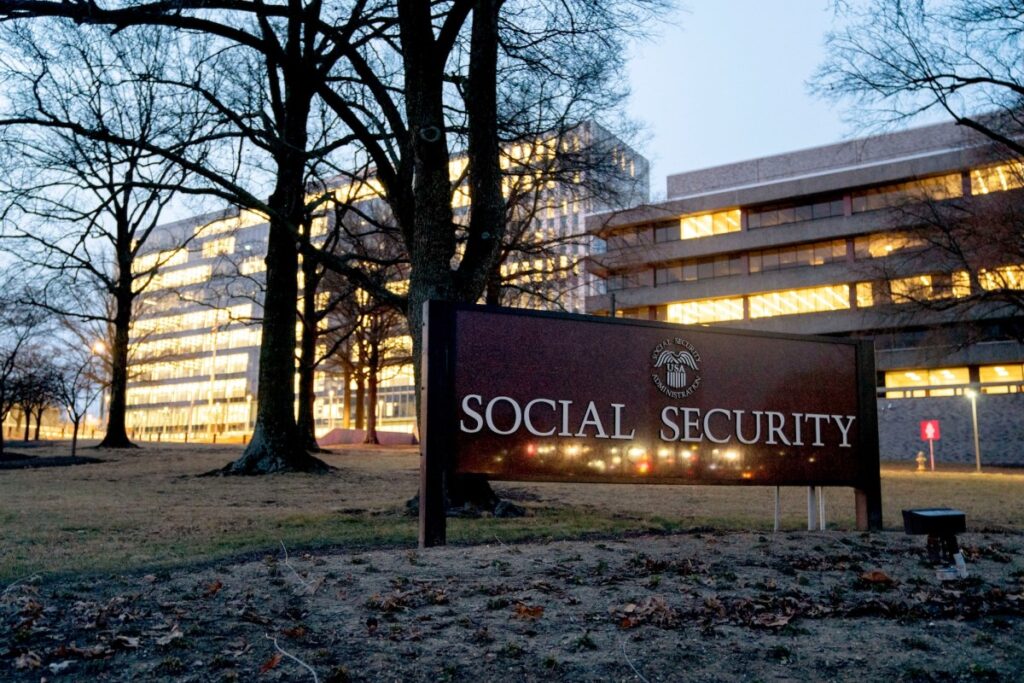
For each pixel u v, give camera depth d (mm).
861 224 47688
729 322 52562
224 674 3615
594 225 30969
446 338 7852
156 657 3869
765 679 3654
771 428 9352
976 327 34219
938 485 19781
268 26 15180
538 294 20656
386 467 24641
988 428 39094
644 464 8625
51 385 30312
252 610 4801
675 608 4910
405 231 12492
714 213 53656
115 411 33750
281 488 15719
